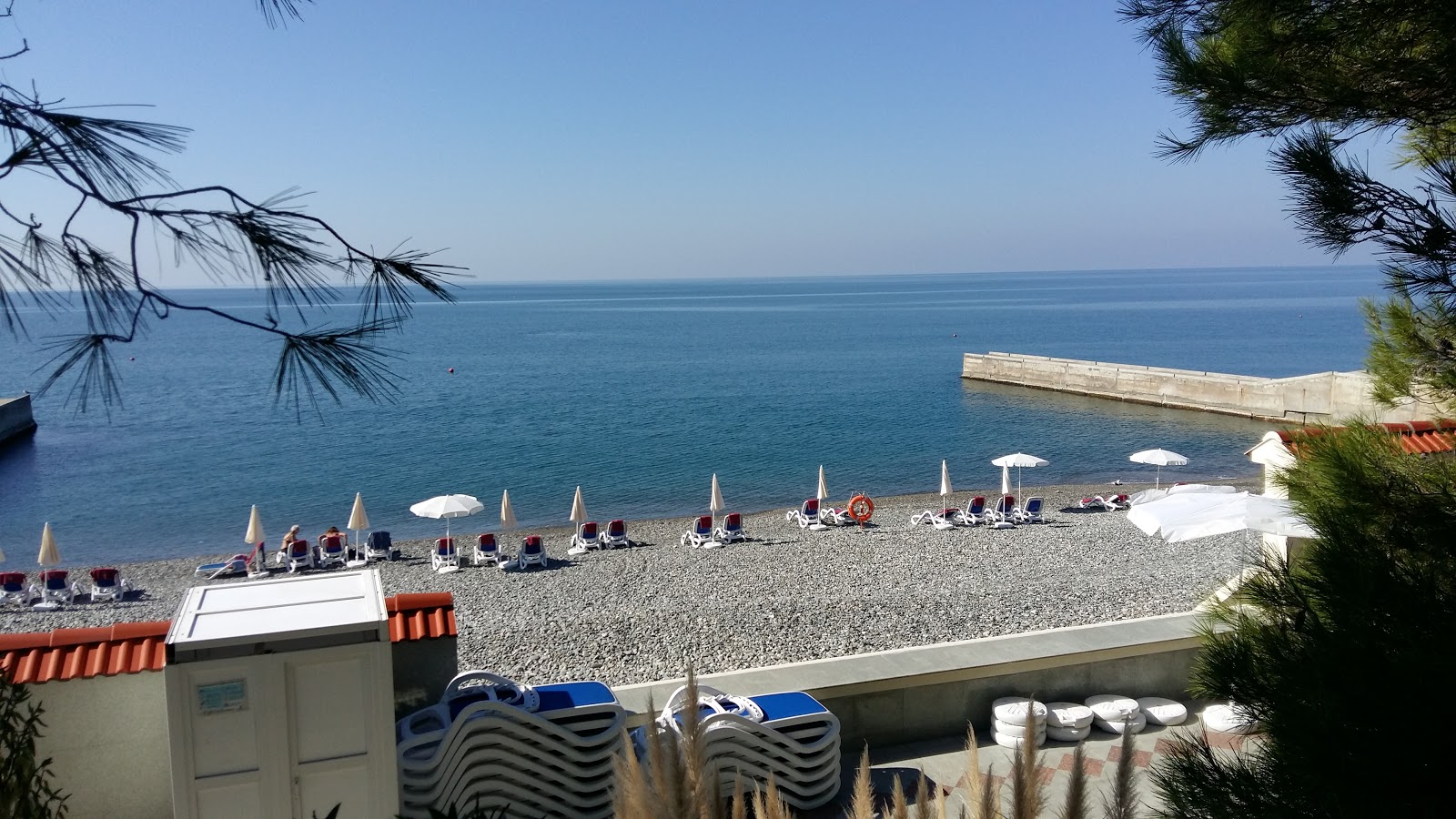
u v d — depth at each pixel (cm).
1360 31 324
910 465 4000
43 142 201
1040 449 4300
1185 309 16900
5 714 452
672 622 1523
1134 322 13775
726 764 686
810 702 745
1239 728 349
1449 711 276
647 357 9119
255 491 3588
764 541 2489
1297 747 300
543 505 3359
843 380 7081
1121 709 822
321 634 503
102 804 615
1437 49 321
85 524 3128
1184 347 9638
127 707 616
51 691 603
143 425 5188
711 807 223
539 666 1345
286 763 503
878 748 815
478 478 3809
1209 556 2039
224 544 2881
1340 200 326
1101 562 2014
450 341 11094
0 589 2045
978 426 4938
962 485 3612
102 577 2066
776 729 709
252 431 4953
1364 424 402
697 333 12550
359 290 231
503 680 698
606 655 1381
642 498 3462
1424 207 328
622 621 1541
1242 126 359
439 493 3538
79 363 211
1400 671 289
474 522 3112
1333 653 309
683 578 2067
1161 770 358
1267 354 8812
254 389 6631
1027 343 10369
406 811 620
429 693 695
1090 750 778
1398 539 344
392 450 4422
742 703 731
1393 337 402
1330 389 4659
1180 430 4688
